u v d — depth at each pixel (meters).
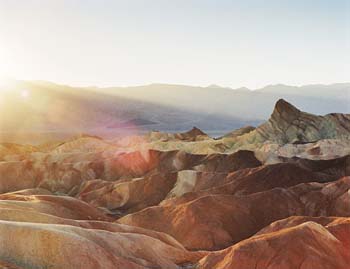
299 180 89.75
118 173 121.31
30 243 39.44
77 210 73.19
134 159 123.81
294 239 43.66
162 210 73.50
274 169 92.56
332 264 42.34
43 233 39.88
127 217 73.38
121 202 98.44
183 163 120.38
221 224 69.44
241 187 88.50
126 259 43.03
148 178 100.88
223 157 115.88
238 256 42.81
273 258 42.19
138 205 95.38
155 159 123.12
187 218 69.69
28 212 49.94
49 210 65.38
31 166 125.06
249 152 115.75
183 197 83.62
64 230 41.91
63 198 75.56
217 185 94.06
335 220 55.25
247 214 73.00
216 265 44.38
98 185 108.31
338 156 112.75
